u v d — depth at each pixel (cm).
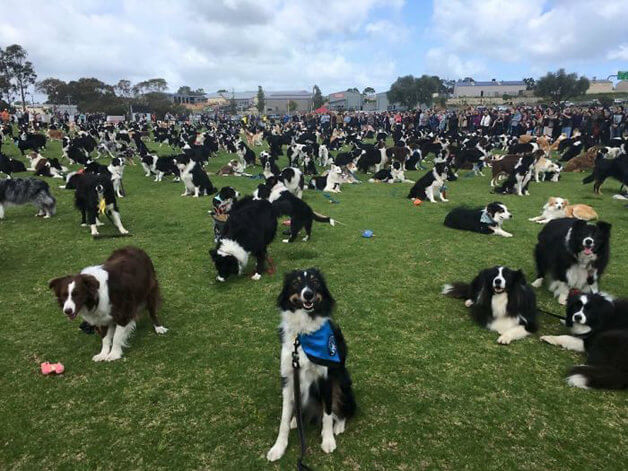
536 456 319
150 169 1770
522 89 12225
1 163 1636
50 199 1059
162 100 9712
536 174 1683
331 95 14412
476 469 306
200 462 314
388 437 337
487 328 518
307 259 768
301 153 2258
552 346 479
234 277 682
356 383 407
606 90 10856
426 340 489
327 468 306
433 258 771
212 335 499
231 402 381
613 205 1227
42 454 324
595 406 377
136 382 410
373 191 1518
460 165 1961
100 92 9400
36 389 400
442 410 370
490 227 933
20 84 8400
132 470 308
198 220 1038
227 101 15425
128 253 490
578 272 587
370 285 647
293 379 323
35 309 564
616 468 308
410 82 8950
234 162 1958
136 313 466
